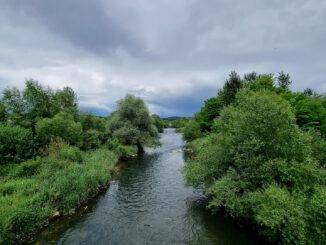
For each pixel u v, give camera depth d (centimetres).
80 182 1834
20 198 1451
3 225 1162
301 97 2953
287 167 1279
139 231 1448
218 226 1497
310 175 1249
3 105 2856
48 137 2631
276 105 1458
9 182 1698
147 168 3195
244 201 1307
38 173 1983
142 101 4909
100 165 2512
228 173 1520
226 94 4550
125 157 3912
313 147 1808
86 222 1566
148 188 2302
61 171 1998
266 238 1295
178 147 5709
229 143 1606
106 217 1648
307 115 2698
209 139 1981
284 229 1062
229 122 1827
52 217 1525
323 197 1095
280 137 1383
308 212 1098
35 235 1358
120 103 4800
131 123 4691
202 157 1767
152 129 4928
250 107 1519
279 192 1123
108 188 2302
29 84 3091
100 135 3875
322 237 1063
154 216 1664
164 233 1420
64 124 2944
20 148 2253
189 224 1532
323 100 3650
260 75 3969
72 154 2423
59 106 3531
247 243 1288
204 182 1844
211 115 5119
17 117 2800
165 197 2048
